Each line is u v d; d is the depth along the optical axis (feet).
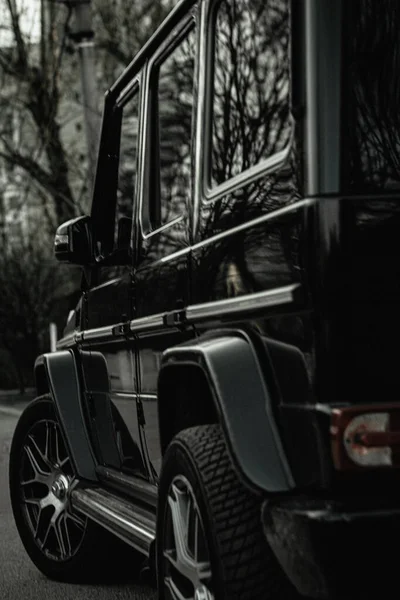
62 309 101.81
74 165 88.12
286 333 11.87
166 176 16.56
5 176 98.37
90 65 65.67
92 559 20.99
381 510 11.00
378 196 11.50
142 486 18.03
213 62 14.58
